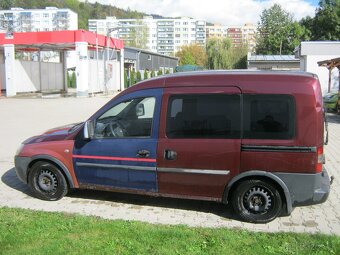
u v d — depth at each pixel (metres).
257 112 5.30
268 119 5.27
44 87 36.84
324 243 4.61
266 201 5.44
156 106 5.70
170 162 5.60
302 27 65.38
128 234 4.81
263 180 5.38
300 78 5.23
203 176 5.51
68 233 4.80
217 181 5.48
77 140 6.18
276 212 5.42
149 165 5.71
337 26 55.09
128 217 5.71
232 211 5.96
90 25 103.81
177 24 129.25
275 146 5.23
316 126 5.14
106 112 6.02
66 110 21.41
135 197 6.58
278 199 5.38
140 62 60.56
